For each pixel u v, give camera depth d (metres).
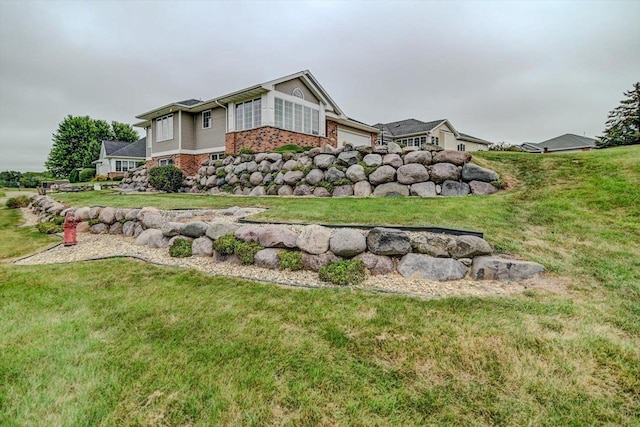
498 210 5.25
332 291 3.44
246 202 8.26
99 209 7.47
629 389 1.91
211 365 2.19
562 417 1.71
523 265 3.56
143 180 17.75
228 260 4.64
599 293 3.11
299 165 10.09
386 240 3.93
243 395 1.90
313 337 2.53
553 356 2.21
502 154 8.94
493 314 2.79
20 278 4.21
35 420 1.72
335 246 4.02
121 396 1.90
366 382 2.00
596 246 3.96
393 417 1.72
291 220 5.27
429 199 6.56
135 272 4.36
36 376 2.09
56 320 2.91
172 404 1.83
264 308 3.08
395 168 8.27
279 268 4.21
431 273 3.69
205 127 17.98
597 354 2.22
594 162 7.03
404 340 2.45
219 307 3.13
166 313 3.02
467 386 1.95
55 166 39.56
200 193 13.19
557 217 4.80
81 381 2.04
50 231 7.66
